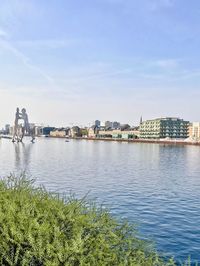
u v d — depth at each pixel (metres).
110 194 32.84
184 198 31.41
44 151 127.19
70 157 95.25
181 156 110.94
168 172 58.66
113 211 24.75
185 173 57.41
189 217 23.30
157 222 21.67
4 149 140.00
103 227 5.43
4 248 4.61
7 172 52.06
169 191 35.88
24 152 118.12
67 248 4.47
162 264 5.96
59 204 5.77
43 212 5.39
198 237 18.55
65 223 5.19
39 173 51.72
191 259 15.09
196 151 151.62
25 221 4.89
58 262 4.43
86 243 4.89
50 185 38.50
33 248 4.57
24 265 4.45
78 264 4.62
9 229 4.76
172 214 24.25
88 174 51.66
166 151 147.00
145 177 49.78
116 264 5.01
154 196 32.16
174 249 16.50
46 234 4.66
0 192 6.41
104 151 135.00
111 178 47.00
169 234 19.03
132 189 36.66
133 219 22.27
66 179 44.59
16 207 5.34
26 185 7.34
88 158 92.56
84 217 5.20
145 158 98.12
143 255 5.51
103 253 4.80
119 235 5.70
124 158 96.06
